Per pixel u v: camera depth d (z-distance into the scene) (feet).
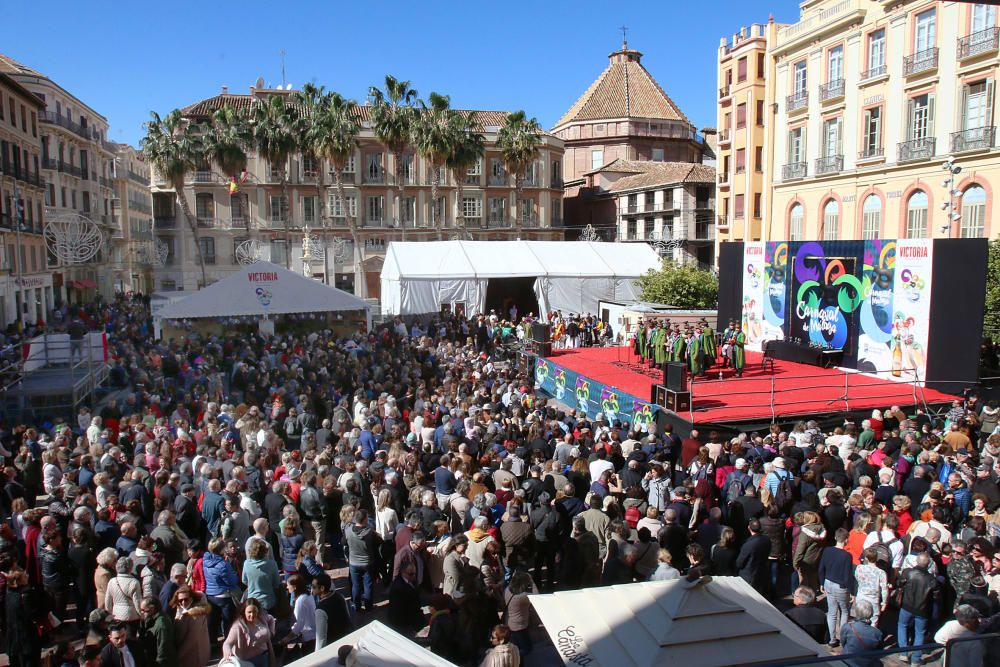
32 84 158.92
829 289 75.46
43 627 26.96
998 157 91.35
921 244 64.23
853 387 64.28
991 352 71.82
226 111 171.83
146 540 27.78
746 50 147.64
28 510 31.12
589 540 30.45
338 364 69.77
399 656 17.99
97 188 191.31
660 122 246.06
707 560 29.81
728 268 92.22
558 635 18.01
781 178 131.44
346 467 36.60
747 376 71.97
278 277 97.25
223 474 37.81
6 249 123.03
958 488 34.40
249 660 23.32
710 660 16.29
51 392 59.36
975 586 25.26
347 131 176.24
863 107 112.47
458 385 61.72
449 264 128.36
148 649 23.43
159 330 94.22
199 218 200.03
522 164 192.13
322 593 25.62
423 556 29.30
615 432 45.42
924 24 101.96
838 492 33.35
